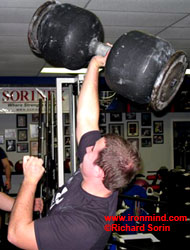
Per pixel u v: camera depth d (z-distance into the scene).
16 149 7.54
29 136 7.59
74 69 1.90
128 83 1.55
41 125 4.57
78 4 3.32
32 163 1.50
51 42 1.77
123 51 1.54
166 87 1.52
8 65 5.70
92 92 1.75
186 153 8.28
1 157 5.27
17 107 6.32
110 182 1.44
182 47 5.18
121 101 6.25
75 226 1.42
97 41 1.77
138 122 8.12
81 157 1.67
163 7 3.46
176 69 1.52
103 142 1.48
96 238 1.45
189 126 8.29
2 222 5.34
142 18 3.81
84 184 1.52
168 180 5.21
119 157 1.43
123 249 4.02
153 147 8.20
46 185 4.26
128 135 8.09
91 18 1.76
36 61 5.43
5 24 3.80
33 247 1.41
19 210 1.44
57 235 1.41
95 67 1.74
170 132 8.25
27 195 1.46
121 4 3.35
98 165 1.44
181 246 4.32
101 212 1.48
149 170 8.15
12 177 7.18
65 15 1.75
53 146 4.43
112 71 1.57
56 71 6.17
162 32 4.38
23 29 3.98
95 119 1.74
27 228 1.40
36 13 1.82
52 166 4.39
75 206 1.49
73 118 3.22
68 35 1.72
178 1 3.30
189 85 6.79
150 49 1.51
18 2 3.20
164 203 3.01
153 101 1.55
